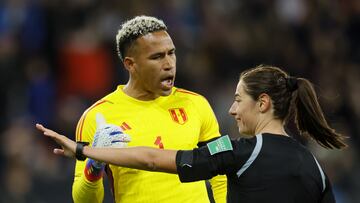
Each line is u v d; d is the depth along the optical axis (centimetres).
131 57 1727
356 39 4134
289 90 1577
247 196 1519
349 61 4059
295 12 4144
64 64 3816
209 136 1803
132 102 1747
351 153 3594
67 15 3894
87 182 1712
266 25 4078
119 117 1731
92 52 3847
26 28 3819
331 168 3422
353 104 3825
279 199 1506
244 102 1578
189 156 1528
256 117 1574
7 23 3825
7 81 3600
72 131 3547
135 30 1712
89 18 3928
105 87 3819
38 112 3631
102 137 1589
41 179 3303
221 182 1808
